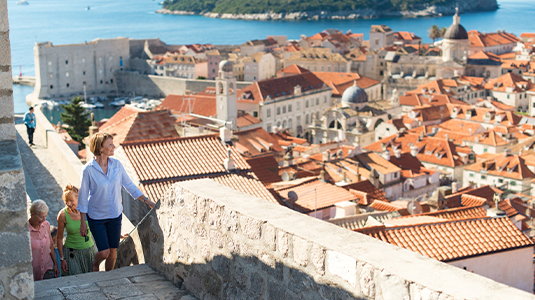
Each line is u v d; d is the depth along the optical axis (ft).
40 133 139.44
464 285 23.53
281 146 375.45
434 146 416.67
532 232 187.73
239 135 360.69
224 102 525.34
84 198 42.52
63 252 52.13
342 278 27.81
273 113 604.08
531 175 367.04
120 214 44.21
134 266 44.27
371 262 26.30
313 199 155.94
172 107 560.61
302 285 30.14
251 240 33.42
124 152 134.92
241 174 136.15
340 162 284.41
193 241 38.58
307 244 29.60
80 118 434.71
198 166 135.44
